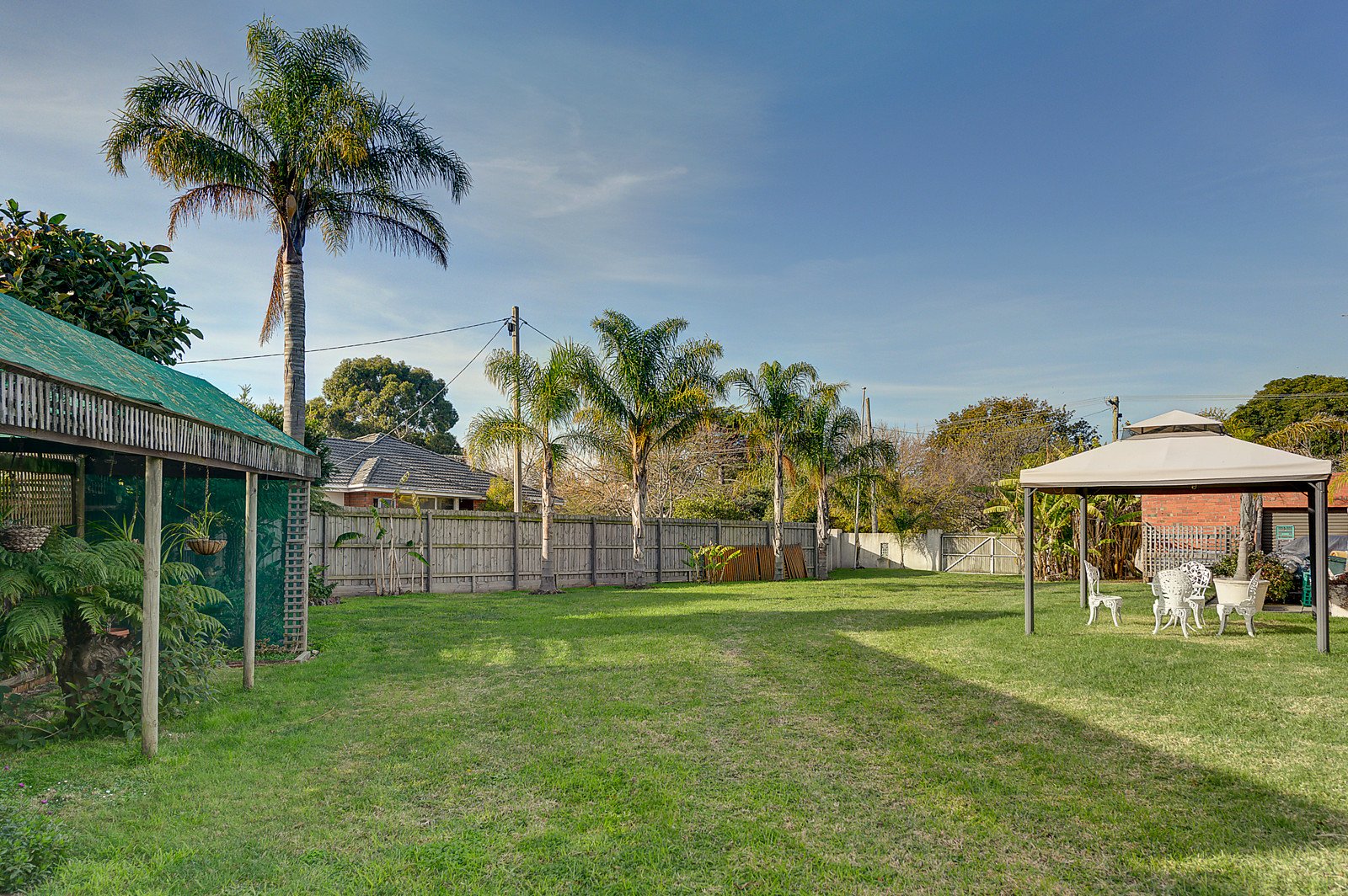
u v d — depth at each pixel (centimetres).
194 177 1148
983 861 337
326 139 1137
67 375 360
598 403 1941
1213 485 1141
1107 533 2048
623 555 2112
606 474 2991
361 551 1628
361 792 417
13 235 802
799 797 416
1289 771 448
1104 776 448
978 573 2503
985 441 3900
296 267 1180
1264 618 1129
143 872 311
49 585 502
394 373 4528
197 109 1149
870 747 510
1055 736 531
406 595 1642
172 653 559
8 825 327
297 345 1170
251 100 1173
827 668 777
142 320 872
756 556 2333
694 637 992
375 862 326
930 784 438
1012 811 396
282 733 537
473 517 1811
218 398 711
